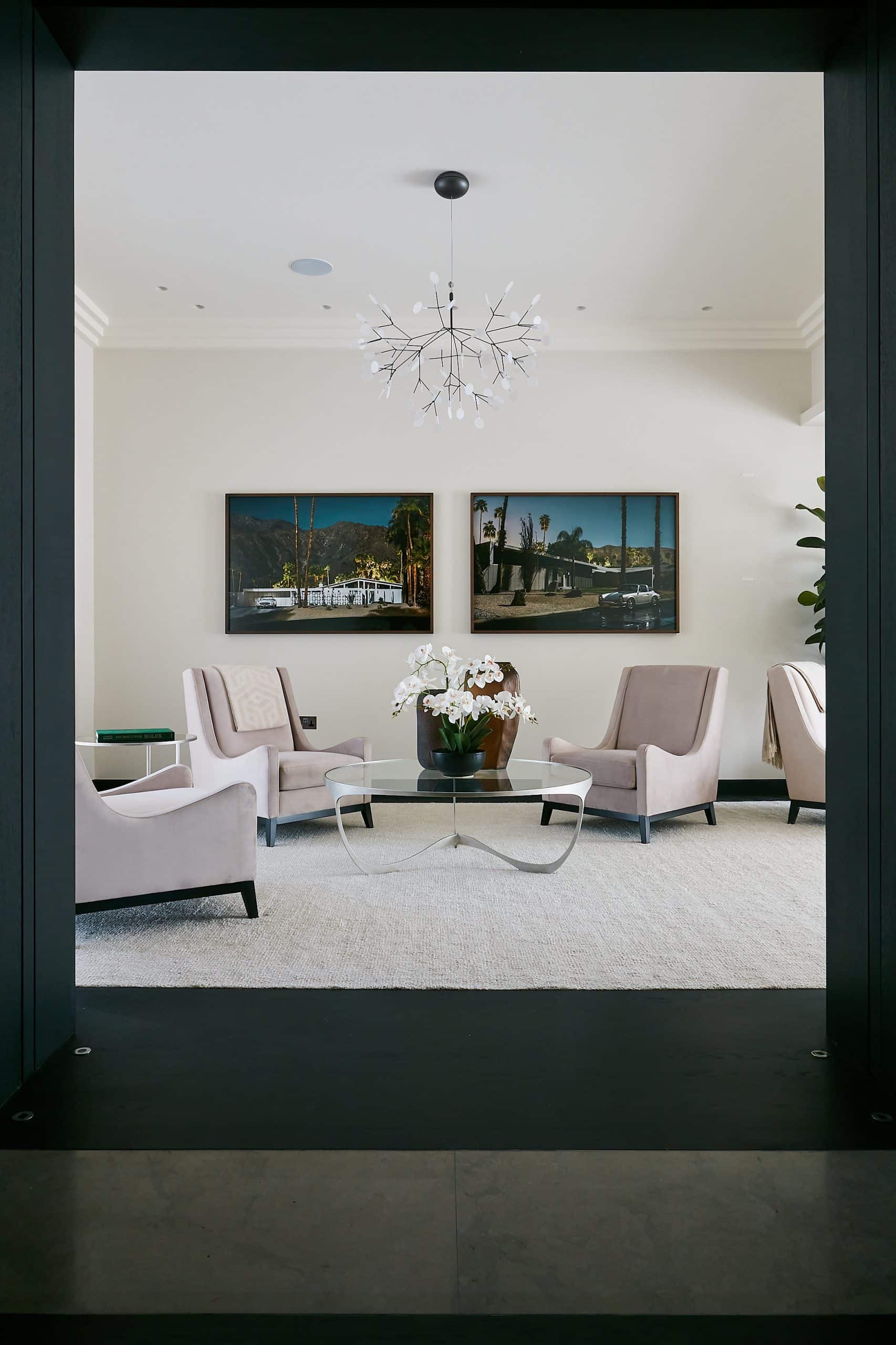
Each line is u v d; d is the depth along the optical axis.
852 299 2.06
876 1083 1.89
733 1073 1.93
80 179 4.10
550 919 3.05
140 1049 2.05
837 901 2.10
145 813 2.99
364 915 3.09
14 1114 1.75
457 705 3.60
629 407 6.03
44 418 2.02
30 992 1.92
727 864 3.89
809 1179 1.53
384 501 5.98
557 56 2.22
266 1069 1.94
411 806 5.68
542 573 6.00
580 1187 1.50
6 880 1.82
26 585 1.92
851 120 2.06
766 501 6.04
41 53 2.02
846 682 2.08
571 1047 2.06
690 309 5.71
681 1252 1.34
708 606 6.05
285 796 4.37
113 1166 1.57
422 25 2.09
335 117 3.60
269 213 4.43
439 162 3.95
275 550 5.98
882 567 1.91
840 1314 1.22
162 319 5.86
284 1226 1.40
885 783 1.88
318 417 5.99
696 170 4.02
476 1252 1.34
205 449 5.99
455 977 2.50
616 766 4.47
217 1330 1.19
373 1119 1.72
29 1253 1.34
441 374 5.98
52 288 2.06
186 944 2.78
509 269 5.11
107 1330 1.19
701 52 2.19
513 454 6.01
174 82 3.36
